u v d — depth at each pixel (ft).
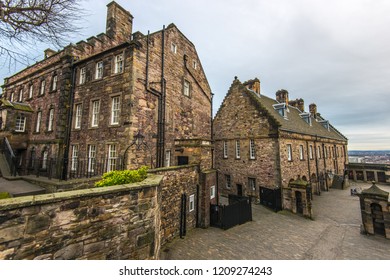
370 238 32.71
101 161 33.22
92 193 12.34
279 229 35.78
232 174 60.23
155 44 36.81
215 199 39.60
